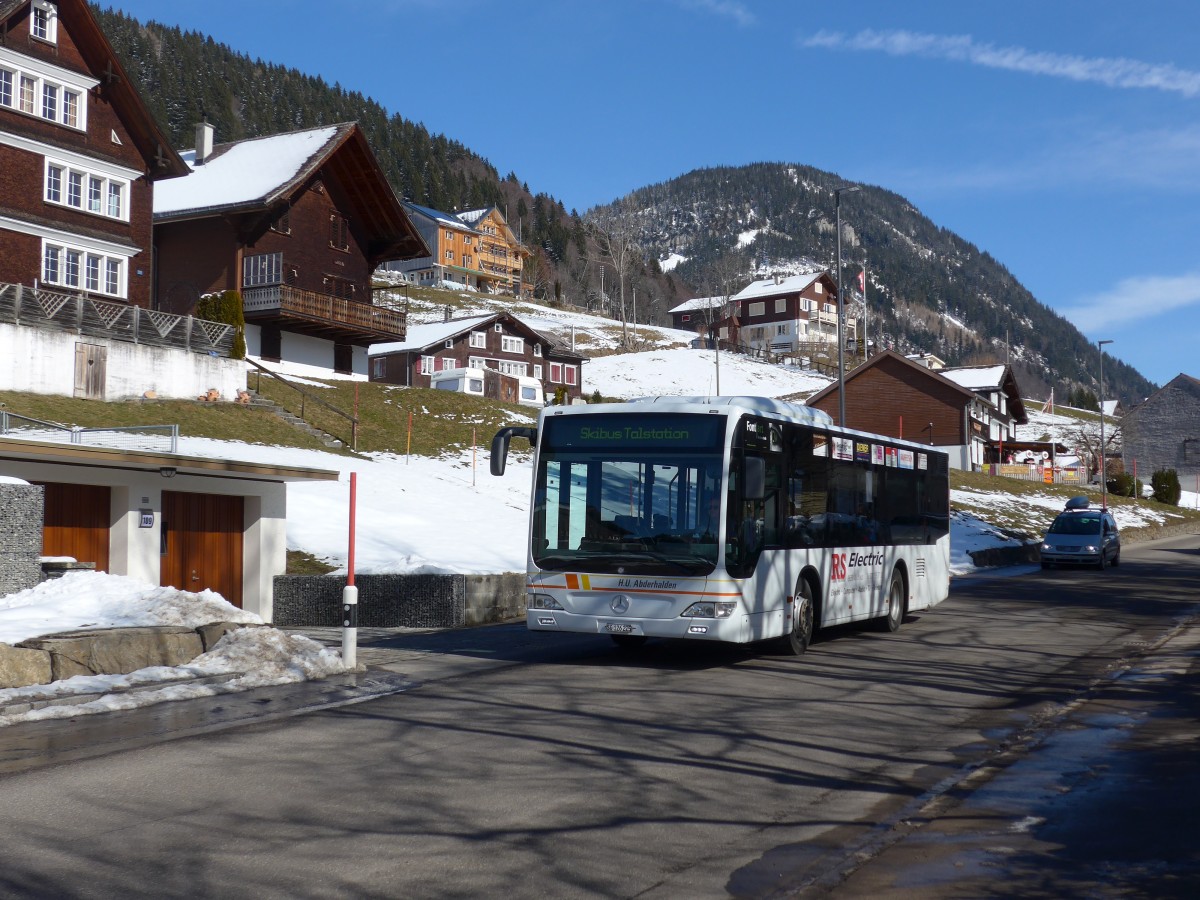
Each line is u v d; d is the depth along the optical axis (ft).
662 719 34.65
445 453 149.79
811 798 25.72
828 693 40.34
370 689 40.09
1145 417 353.31
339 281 193.26
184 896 18.56
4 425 81.46
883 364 265.54
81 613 46.03
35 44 133.39
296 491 102.42
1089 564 120.98
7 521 50.39
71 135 137.39
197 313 145.28
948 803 25.36
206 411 124.88
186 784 26.03
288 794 25.20
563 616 47.11
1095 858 21.03
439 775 27.09
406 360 261.03
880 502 61.41
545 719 34.37
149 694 37.24
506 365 282.36
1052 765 29.14
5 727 32.86
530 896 18.84
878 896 19.10
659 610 45.75
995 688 42.11
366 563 83.87
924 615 71.87
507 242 540.93
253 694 38.91
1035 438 386.73
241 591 76.28
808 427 52.85
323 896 18.65
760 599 47.29
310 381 172.76
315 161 179.83
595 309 563.89
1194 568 122.11
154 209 174.60
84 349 115.75
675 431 46.78
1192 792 25.93
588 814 23.90
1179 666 47.14
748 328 497.87
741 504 46.29
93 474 64.64
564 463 48.16
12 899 18.33
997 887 19.47
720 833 22.80
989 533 157.58
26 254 131.54
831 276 497.87
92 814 23.45
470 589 65.92
